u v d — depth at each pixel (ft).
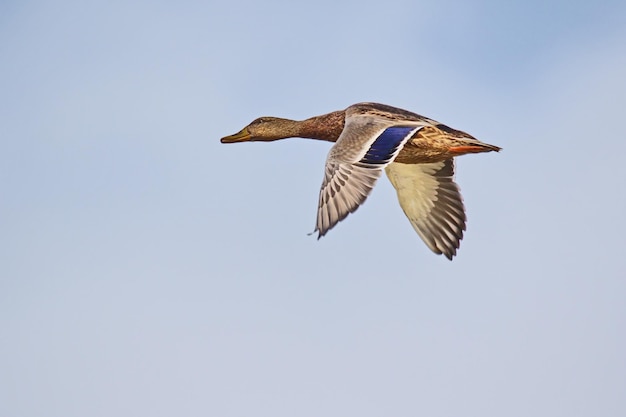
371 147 51.06
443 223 60.75
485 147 55.98
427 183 60.64
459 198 60.23
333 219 48.34
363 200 48.52
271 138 64.34
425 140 55.98
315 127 63.41
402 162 57.52
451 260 60.54
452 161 60.18
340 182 49.19
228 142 64.75
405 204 61.57
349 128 52.80
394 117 54.95
